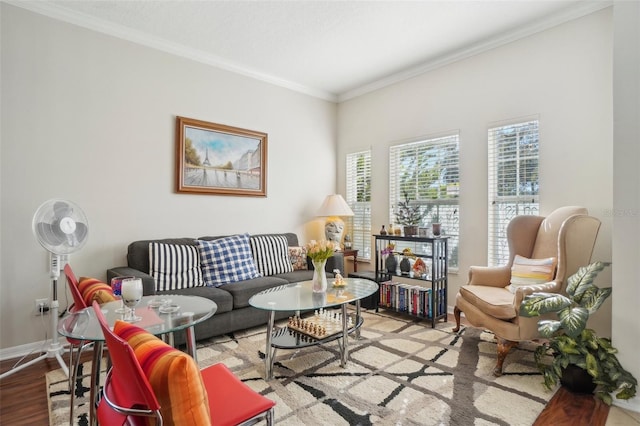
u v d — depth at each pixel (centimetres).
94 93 302
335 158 503
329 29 319
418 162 409
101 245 305
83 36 296
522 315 212
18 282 267
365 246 473
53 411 187
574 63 289
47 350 262
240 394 122
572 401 196
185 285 307
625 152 197
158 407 87
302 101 463
